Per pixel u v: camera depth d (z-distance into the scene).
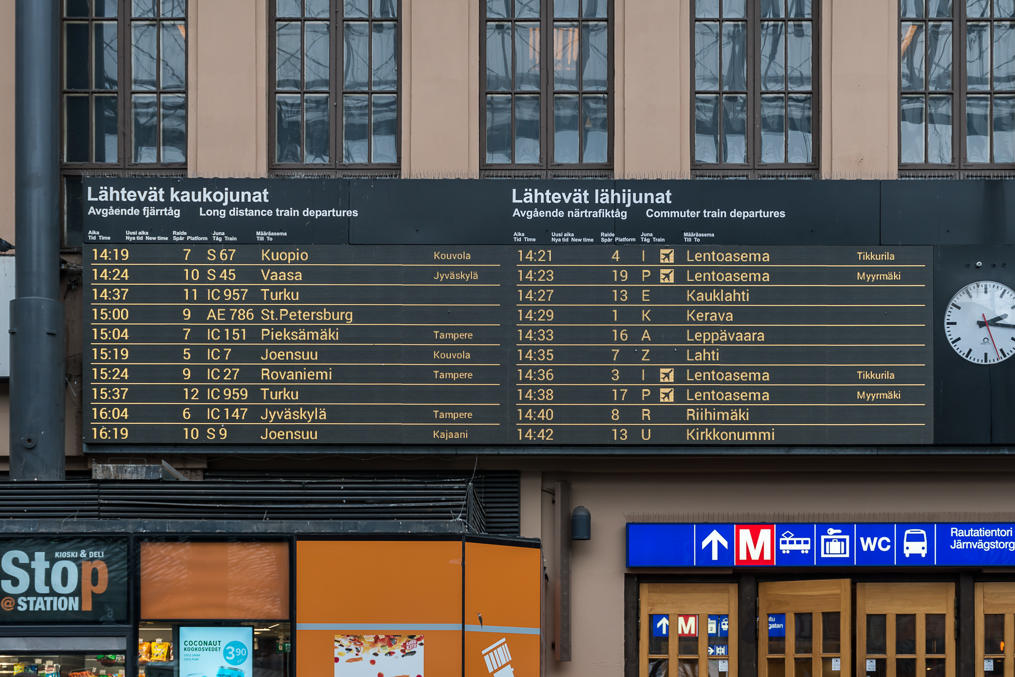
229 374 12.41
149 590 10.12
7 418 12.93
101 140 13.17
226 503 10.77
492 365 12.44
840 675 12.77
